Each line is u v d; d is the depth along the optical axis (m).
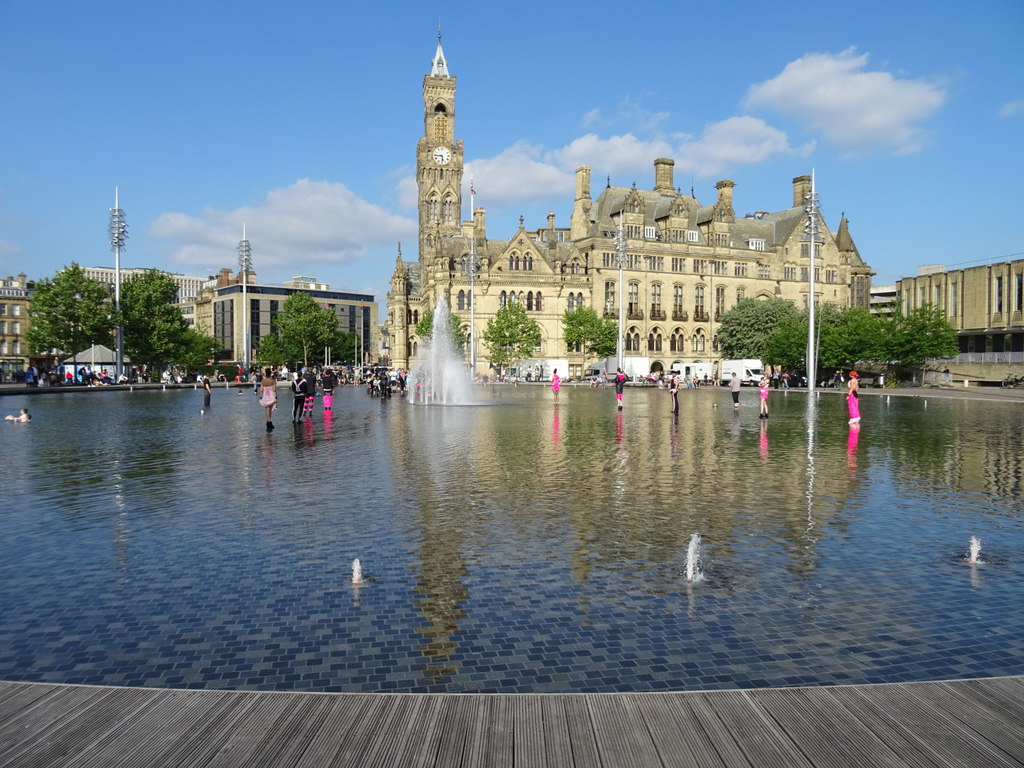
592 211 134.25
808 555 10.11
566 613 7.87
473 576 9.19
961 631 7.36
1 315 141.38
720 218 128.50
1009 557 9.99
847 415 38.25
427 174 131.25
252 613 7.90
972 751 4.72
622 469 18.08
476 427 30.52
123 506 13.53
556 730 5.00
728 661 6.64
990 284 93.00
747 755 4.69
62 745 4.83
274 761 4.63
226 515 12.70
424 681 6.25
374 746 4.80
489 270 113.81
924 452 21.59
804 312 107.88
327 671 6.45
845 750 4.75
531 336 104.19
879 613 7.85
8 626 7.53
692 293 126.38
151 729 5.04
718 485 15.72
